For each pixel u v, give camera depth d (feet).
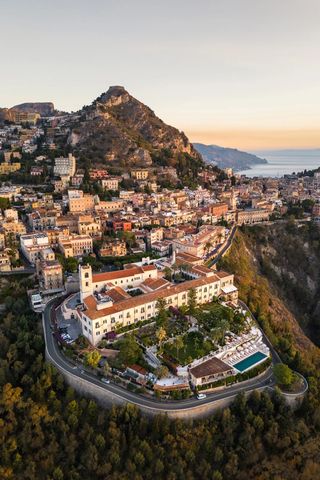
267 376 453.58
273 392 426.10
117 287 570.46
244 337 503.20
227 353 469.16
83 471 352.49
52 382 430.20
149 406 392.68
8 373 447.42
